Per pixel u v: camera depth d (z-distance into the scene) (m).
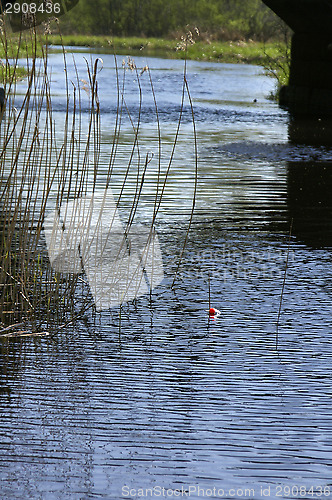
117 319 9.11
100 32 73.44
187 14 88.50
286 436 6.50
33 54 8.52
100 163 18.55
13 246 10.76
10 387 7.26
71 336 8.59
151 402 7.03
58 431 6.48
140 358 8.02
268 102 38.66
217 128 27.36
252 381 7.52
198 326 8.95
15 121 8.62
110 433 6.49
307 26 37.72
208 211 14.64
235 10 91.75
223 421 6.72
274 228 13.58
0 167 8.80
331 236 13.13
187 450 6.26
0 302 8.95
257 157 21.38
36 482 5.79
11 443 6.29
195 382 7.47
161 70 53.00
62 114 27.83
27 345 8.31
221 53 69.62
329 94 36.28
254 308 9.59
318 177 18.62
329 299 9.99
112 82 43.53
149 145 22.27
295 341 8.56
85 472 5.93
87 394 7.16
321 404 7.07
